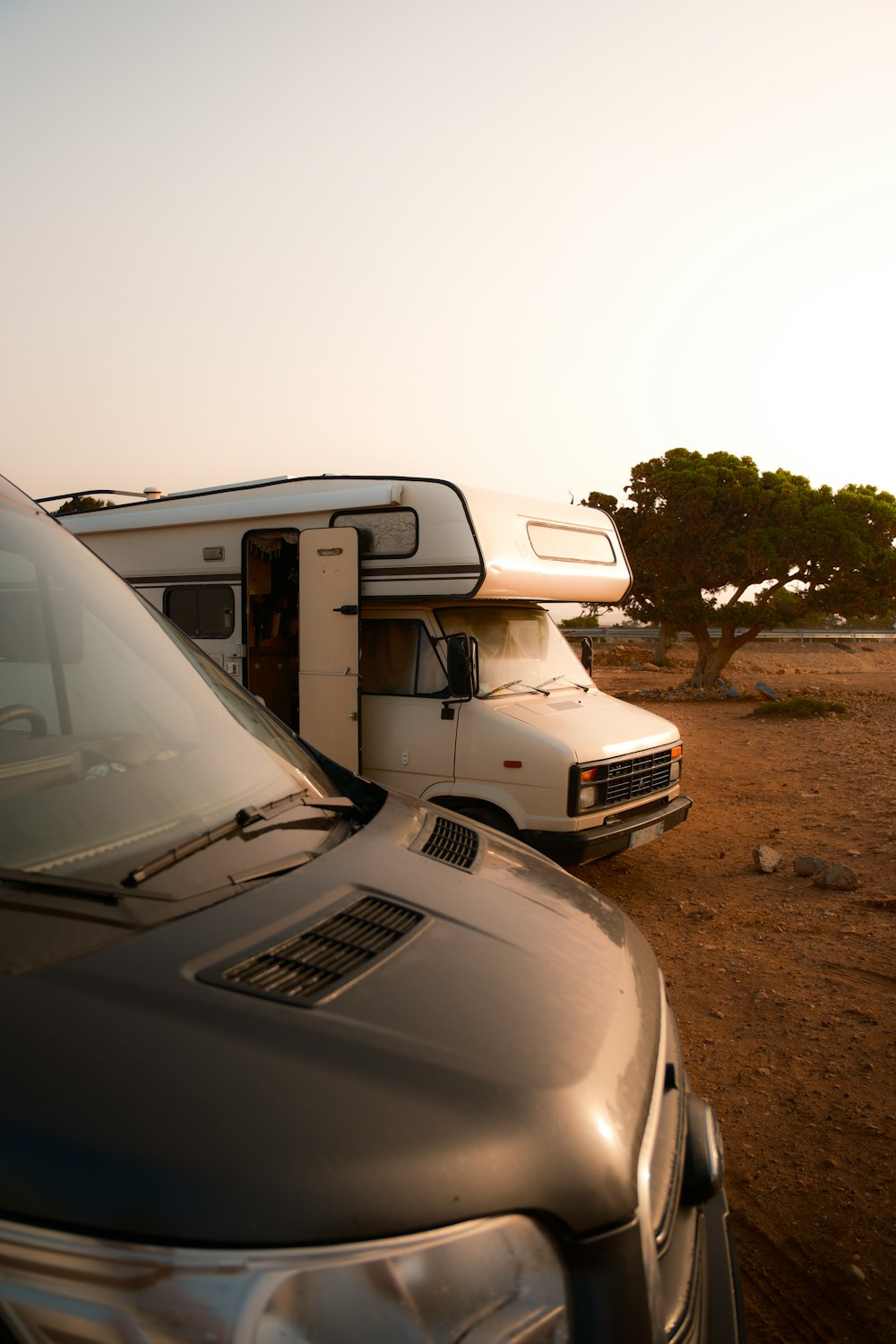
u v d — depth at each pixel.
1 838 1.68
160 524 8.27
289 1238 1.11
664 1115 1.81
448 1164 1.24
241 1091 1.24
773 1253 3.35
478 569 6.66
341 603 7.26
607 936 2.11
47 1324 1.06
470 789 6.86
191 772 2.16
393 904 1.86
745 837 9.21
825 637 42.78
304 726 7.50
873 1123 4.12
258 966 1.53
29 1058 1.21
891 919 6.61
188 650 2.68
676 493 24.25
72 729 2.15
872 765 12.62
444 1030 1.47
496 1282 1.25
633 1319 1.36
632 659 35.22
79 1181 1.09
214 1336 1.07
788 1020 5.11
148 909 1.60
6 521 2.34
